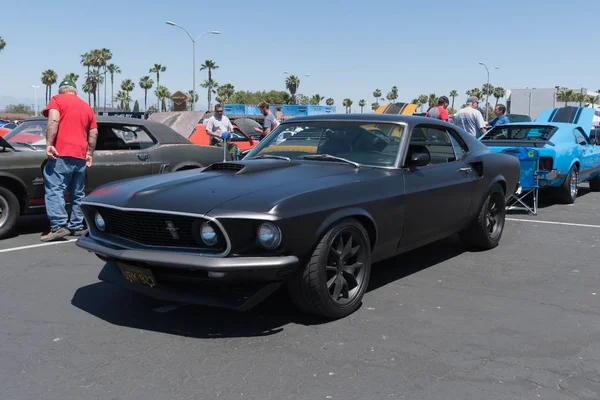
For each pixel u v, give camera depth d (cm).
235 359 330
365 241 404
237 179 397
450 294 452
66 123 625
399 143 464
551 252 597
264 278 345
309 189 373
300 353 337
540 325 385
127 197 381
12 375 311
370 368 318
